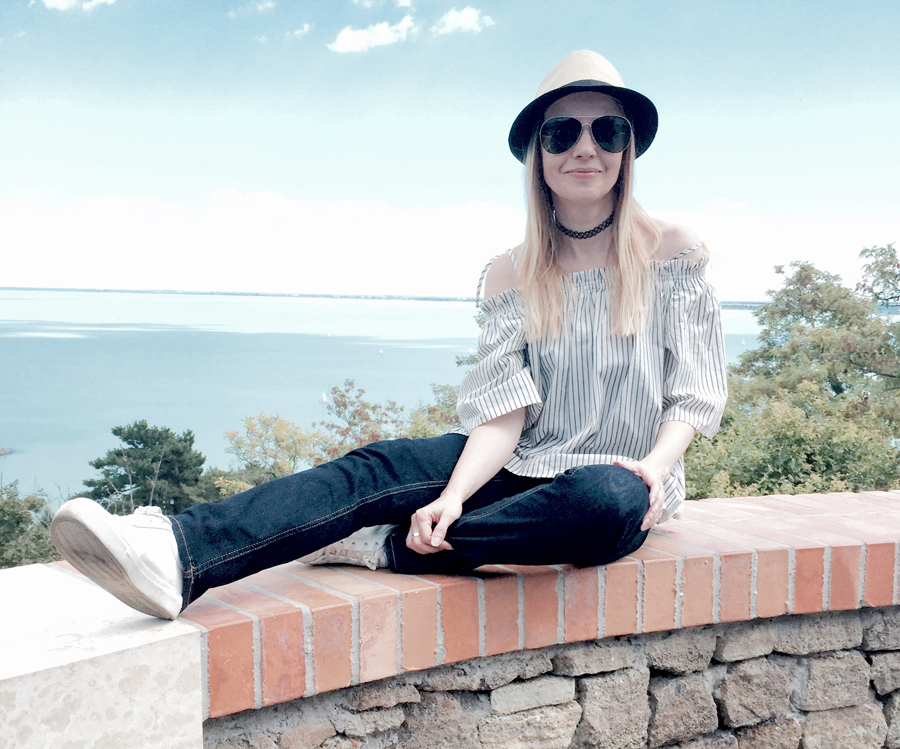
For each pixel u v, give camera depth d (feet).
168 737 4.66
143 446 18.61
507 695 6.26
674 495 6.64
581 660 6.46
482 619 5.97
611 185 6.85
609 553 6.06
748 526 7.80
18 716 4.07
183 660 4.73
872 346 21.26
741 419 18.07
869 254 22.15
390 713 5.81
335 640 5.38
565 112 6.88
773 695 7.16
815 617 7.25
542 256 7.06
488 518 5.92
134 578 4.68
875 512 8.60
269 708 5.34
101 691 4.36
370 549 6.31
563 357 6.82
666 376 7.02
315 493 5.69
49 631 4.77
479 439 6.61
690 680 6.90
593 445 6.86
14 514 14.02
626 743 6.64
